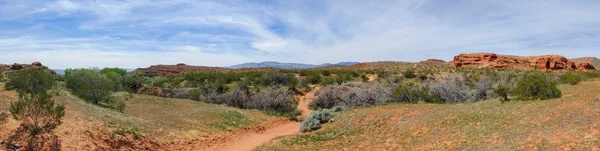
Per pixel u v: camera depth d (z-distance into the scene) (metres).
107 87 26.52
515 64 101.31
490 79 38.66
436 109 20.59
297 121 31.47
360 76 65.62
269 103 33.59
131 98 31.05
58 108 14.05
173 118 22.27
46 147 12.98
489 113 17.14
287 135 21.72
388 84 40.59
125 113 21.47
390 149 14.54
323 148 16.45
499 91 21.67
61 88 26.47
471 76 46.66
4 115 14.04
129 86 48.59
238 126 24.66
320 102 36.53
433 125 17.03
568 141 10.56
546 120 13.97
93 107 20.19
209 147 18.92
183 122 21.55
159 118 21.50
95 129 15.48
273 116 31.28
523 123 14.33
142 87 49.88
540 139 11.48
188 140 18.80
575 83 31.47
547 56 100.25
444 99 27.94
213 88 44.78
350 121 22.00
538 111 15.74
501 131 13.81
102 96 24.97
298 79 57.16
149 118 20.91
